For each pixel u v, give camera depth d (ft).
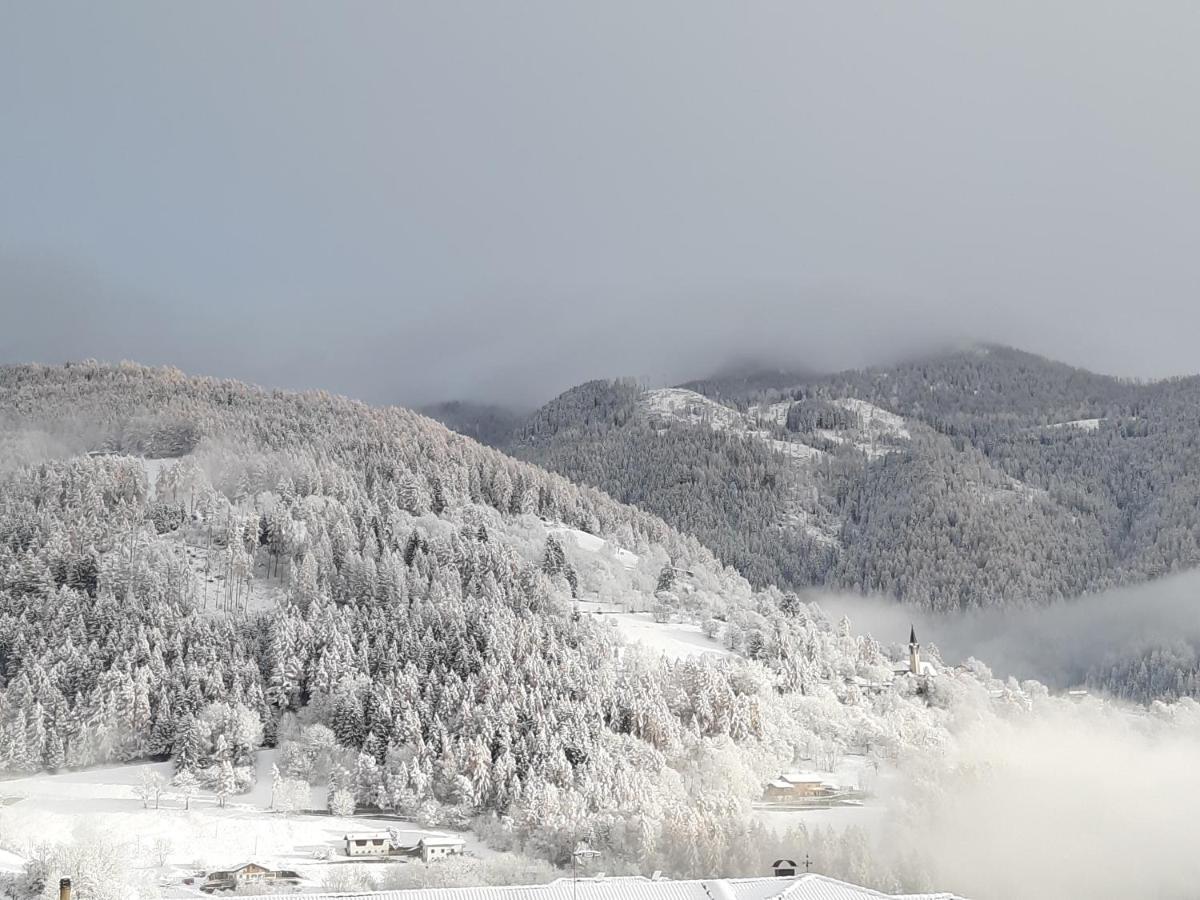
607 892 495.41
